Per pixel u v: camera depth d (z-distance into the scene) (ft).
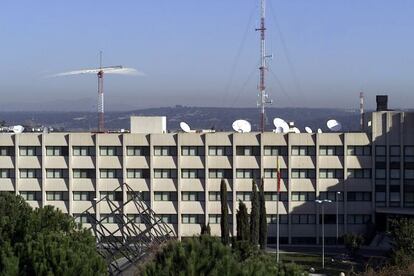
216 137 499.92
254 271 145.28
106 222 494.18
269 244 497.87
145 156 501.56
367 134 497.46
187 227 501.56
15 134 504.84
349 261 421.18
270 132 505.25
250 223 428.15
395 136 496.23
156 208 501.15
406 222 365.61
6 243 206.28
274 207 499.92
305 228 499.51
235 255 154.81
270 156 499.51
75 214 501.56
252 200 433.48
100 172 503.20
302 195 500.33
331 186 498.69
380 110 531.50
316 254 451.53
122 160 500.74
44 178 503.61
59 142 503.61
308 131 519.60
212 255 148.97
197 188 500.74
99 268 200.23
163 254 151.74
